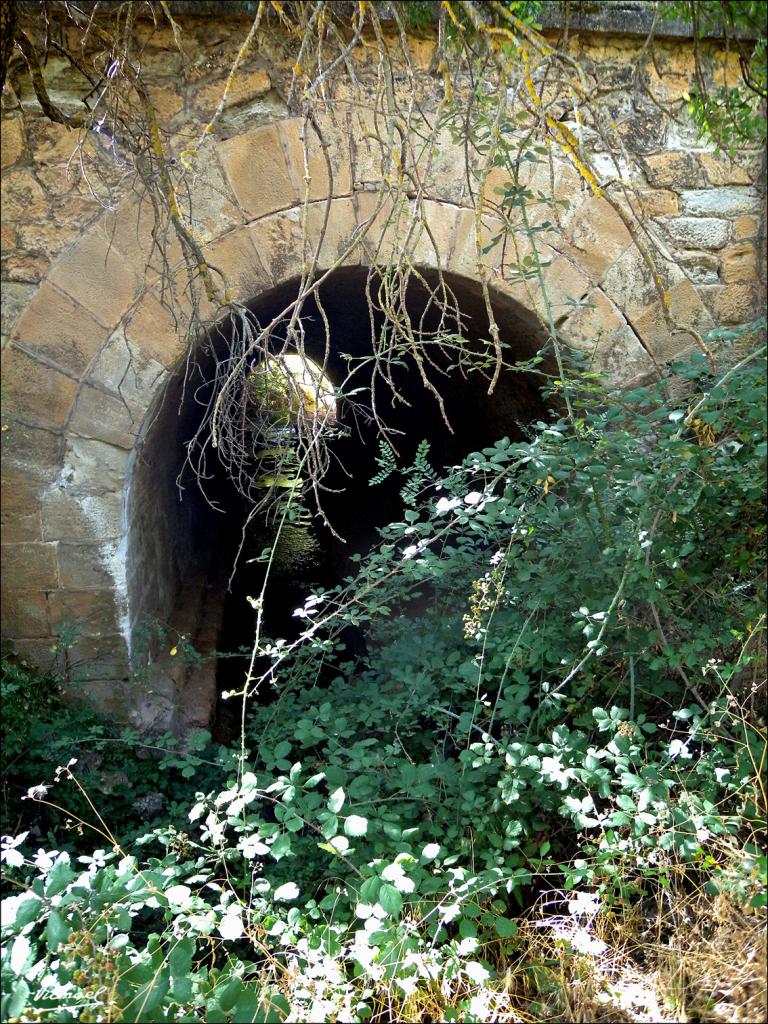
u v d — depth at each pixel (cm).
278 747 267
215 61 364
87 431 379
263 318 498
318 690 352
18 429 377
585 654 282
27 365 373
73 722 376
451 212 380
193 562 675
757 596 269
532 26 225
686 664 263
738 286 408
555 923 236
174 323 366
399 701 312
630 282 399
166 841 252
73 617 393
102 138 359
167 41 360
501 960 236
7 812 348
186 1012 208
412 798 275
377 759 271
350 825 217
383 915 209
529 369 275
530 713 286
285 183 371
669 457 259
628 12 371
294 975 218
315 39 266
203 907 225
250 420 308
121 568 392
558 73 250
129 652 400
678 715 250
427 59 365
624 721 265
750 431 243
